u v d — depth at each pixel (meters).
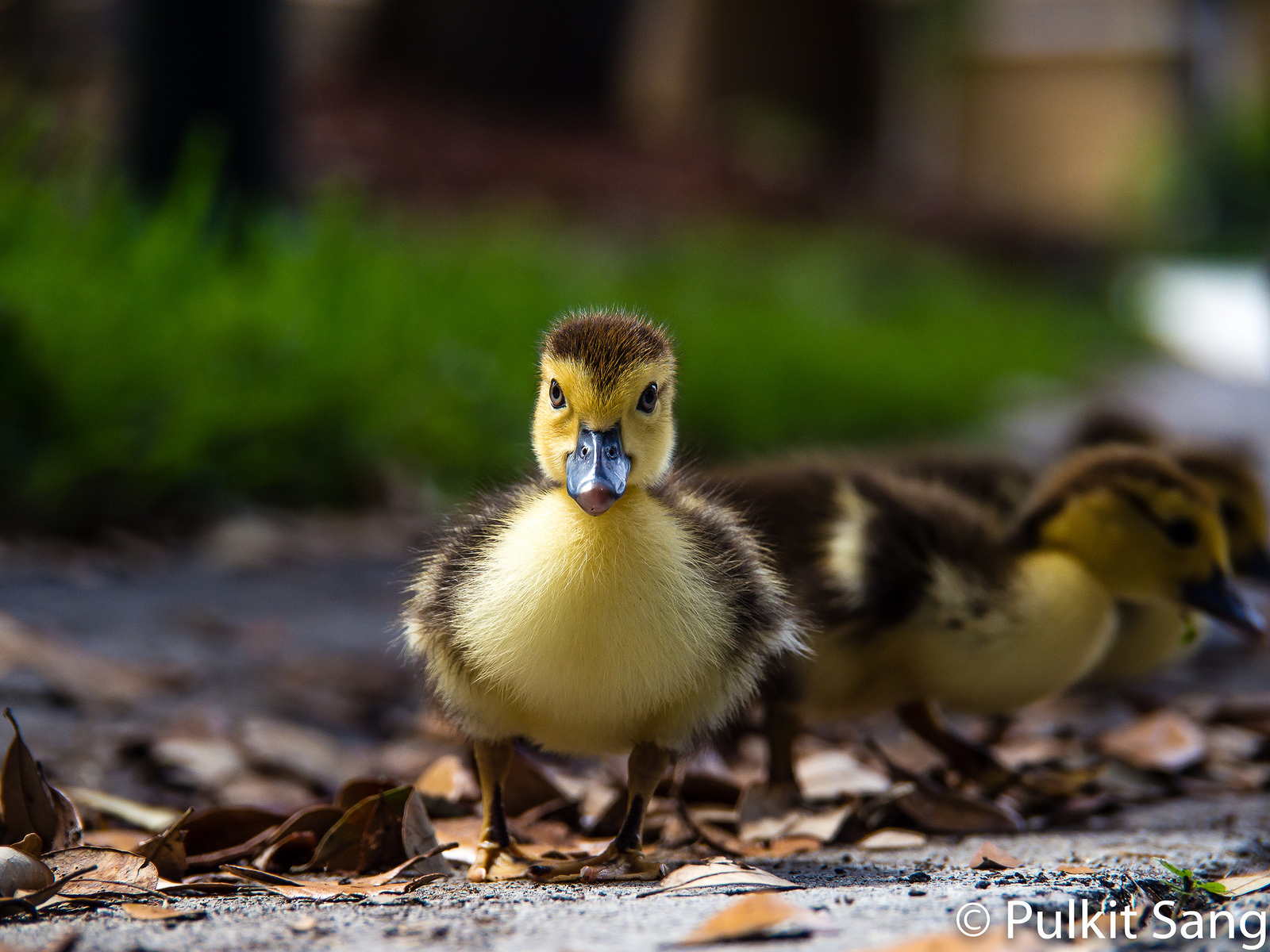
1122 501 7.06
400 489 15.09
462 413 16.53
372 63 42.00
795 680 6.45
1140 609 8.36
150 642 9.95
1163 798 7.20
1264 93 76.25
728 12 59.50
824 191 44.84
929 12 64.56
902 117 68.19
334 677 9.45
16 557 11.84
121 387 13.48
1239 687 10.35
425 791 6.52
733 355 21.20
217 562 12.66
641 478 5.29
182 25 17.64
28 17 22.03
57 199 15.77
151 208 17.64
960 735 7.18
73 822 5.30
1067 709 9.62
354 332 16.36
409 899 4.77
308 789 7.24
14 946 4.09
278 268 16.59
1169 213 73.38
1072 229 55.53
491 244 25.19
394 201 29.41
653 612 4.96
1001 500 9.17
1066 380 31.59
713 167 42.19
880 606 6.57
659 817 6.34
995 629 6.64
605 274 25.73
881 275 36.72
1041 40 85.75
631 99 55.22
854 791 6.91
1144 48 83.69
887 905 4.51
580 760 7.66
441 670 5.34
